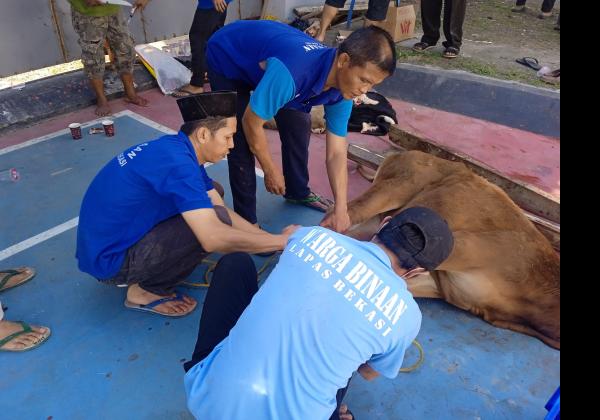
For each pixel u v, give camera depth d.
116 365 2.50
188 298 2.84
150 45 5.98
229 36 2.81
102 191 2.38
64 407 2.30
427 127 5.16
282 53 2.44
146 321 2.74
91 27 4.66
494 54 6.80
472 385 2.49
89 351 2.56
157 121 5.01
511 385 2.50
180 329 2.71
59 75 5.36
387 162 3.28
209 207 2.23
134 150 2.38
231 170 3.14
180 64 5.84
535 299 2.61
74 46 5.59
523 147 4.85
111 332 2.67
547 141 4.97
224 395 1.51
